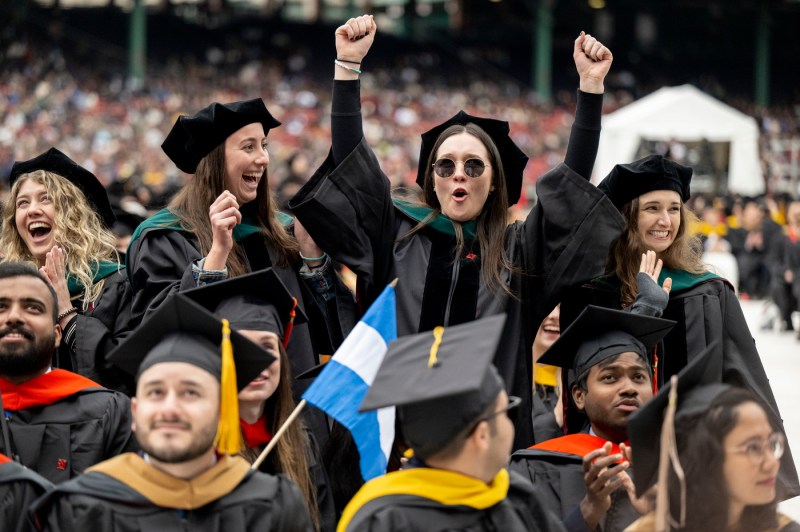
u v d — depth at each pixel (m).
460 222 7.52
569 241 7.27
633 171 7.92
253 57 85.75
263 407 6.36
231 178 7.71
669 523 5.06
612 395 6.44
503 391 5.14
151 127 58.53
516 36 90.75
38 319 6.49
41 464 6.45
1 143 53.72
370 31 7.61
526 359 7.31
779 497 7.43
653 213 7.97
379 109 71.00
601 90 7.48
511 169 7.78
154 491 4.96
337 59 7.59
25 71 69.44
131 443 6.65
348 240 7.31
